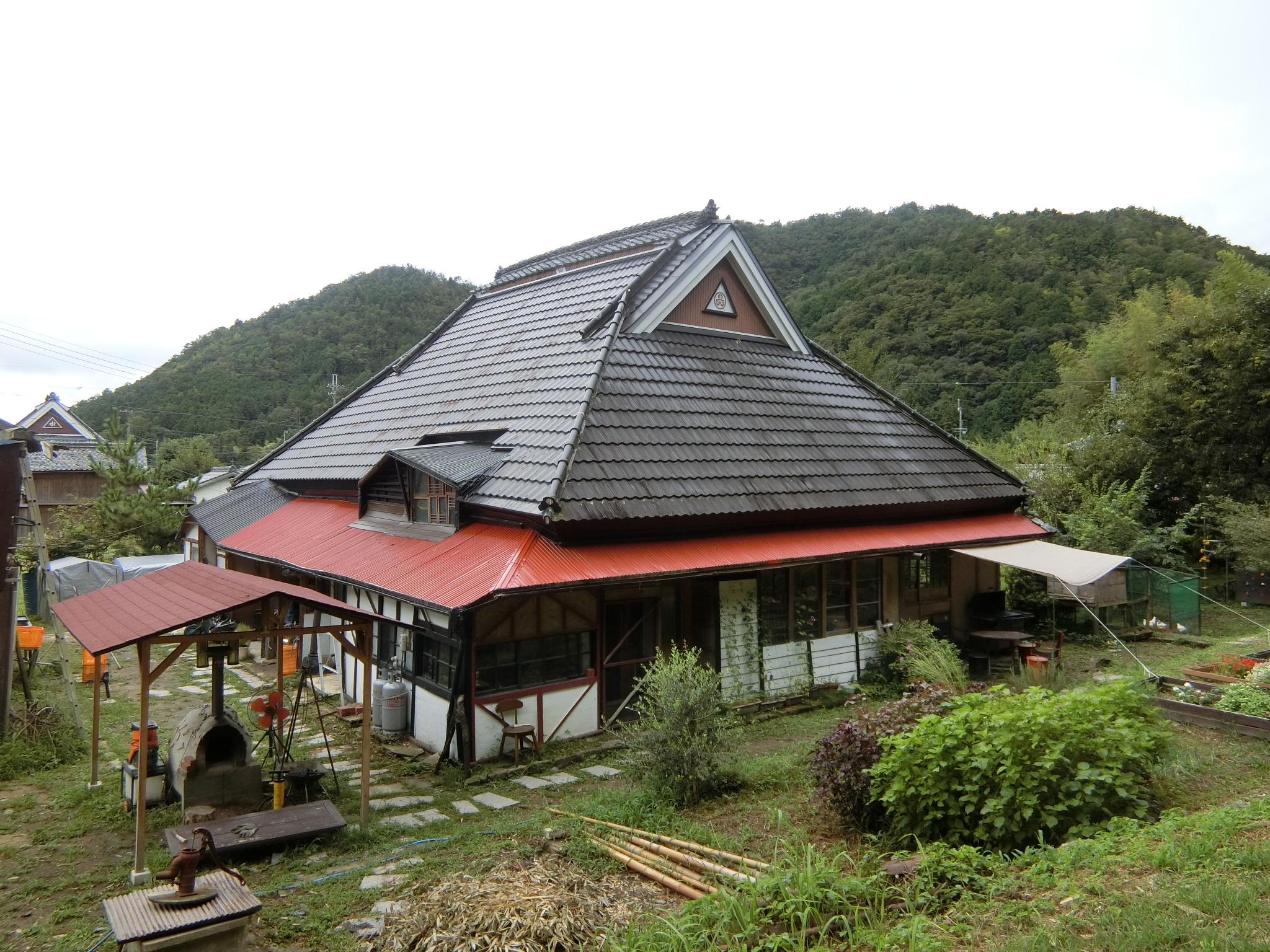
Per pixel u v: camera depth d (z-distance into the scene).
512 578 9.59
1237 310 20.64
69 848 7.66
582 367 13.53
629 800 8.05
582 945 5.04
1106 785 6.02
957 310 45.28
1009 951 4.09
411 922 5.38
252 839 7.14
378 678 11.91
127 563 21.58
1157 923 4.12
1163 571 17.25
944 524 15.50
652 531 11.54
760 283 16.27
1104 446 21.92
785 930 4.79
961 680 10.62
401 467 13.23
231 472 29.95
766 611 12.82
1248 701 9.35
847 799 6.82
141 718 6.94
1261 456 20.36
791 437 14.39
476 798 8.89
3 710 10.72
